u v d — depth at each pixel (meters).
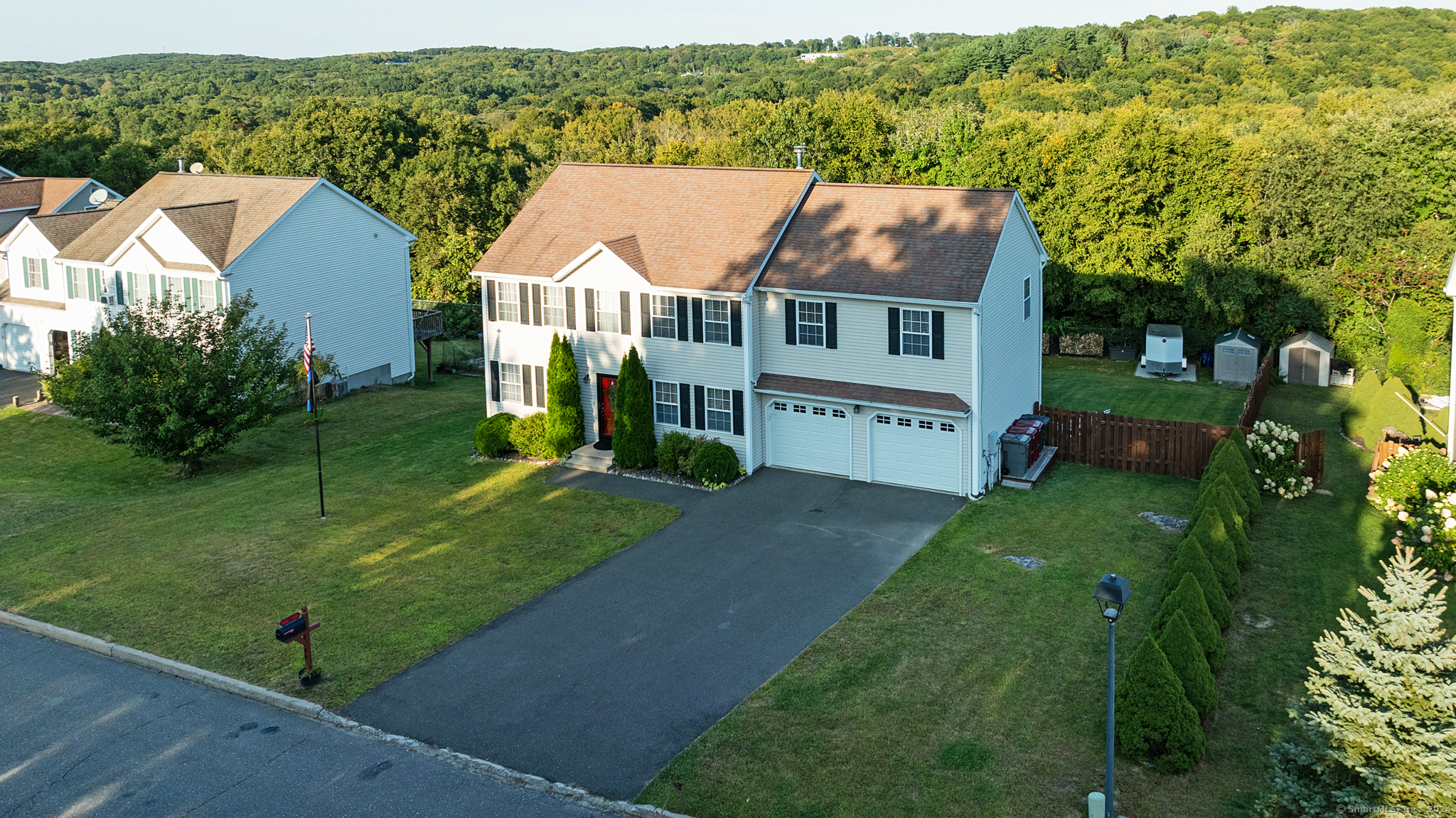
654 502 29.89
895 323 29.70
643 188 35.97
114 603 23.59
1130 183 49.53
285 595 23.97
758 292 31.44
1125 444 32.31
